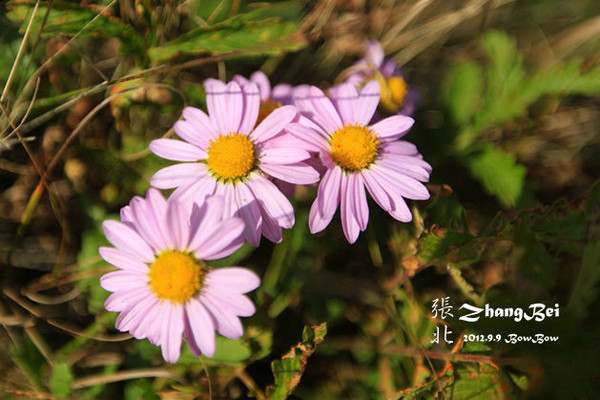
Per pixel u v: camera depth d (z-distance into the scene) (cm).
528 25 58
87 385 49
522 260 48
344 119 47
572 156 56
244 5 55
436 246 50
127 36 50
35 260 51
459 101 54
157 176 46
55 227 52
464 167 55
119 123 51
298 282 51
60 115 51
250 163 46
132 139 52
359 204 46
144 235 45
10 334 50
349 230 46
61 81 52
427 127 56
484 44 54
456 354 49
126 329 45
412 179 46
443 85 57
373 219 53
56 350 51
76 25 49
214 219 44
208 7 55
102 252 45
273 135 46
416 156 47
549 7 58
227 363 49
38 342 50
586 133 57
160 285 44
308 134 46
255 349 49
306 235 52
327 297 52
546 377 47
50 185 51
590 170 57
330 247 53
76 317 51
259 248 52
